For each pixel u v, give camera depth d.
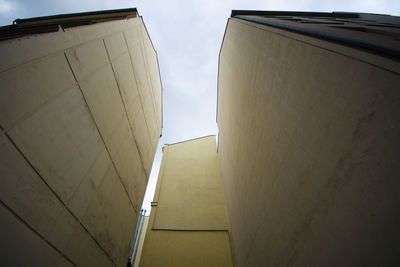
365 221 1.61
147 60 8.14
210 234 9.67
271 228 3.77
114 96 4.77
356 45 1.89
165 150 15.52
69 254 2.85
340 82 2.03
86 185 3.40
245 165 5.94
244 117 6.20
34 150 2.27
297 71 2.96
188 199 11.46
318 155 2.35
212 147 15.40
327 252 2.11
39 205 2.32
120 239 4.80
